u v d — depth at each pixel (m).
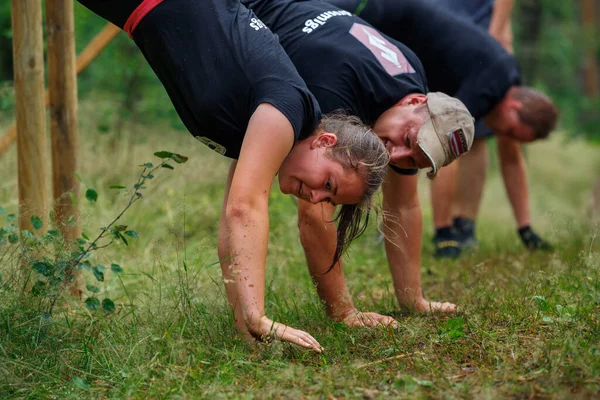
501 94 6.25
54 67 5.62
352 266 7.25
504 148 8.59
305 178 4.25
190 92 4.49
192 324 4.70
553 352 4.11
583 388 3.72
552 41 22.83
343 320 5.09
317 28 4.83
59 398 4.00
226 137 4.54
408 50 5.19
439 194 8.35
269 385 3.97
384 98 4.80
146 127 10.23
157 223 7.84
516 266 6.91
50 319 4.52
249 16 4.61
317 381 3.97
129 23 4.66
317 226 4.95
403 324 4.86
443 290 6.36
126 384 4.04
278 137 4.10
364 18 5.82
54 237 4.75
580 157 23.08
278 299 5.45
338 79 4.69
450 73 6.16
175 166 8.39
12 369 4.16
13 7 5.23
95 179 8.76
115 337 4.59
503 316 4.97
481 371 4.05
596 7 32.91
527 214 8.62
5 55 14.66
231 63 4.39
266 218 4.14
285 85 4.23
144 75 10.98
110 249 6.85
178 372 4.18
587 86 28.22
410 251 5.45
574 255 7.14
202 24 4.50
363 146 4.27
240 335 4.69
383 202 5.42
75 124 5.75
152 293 5.41
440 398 3.77
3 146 7.06
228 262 4.84
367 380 4.01
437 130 4.73
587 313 4.77
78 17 10.23
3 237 4.71
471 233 8.70
